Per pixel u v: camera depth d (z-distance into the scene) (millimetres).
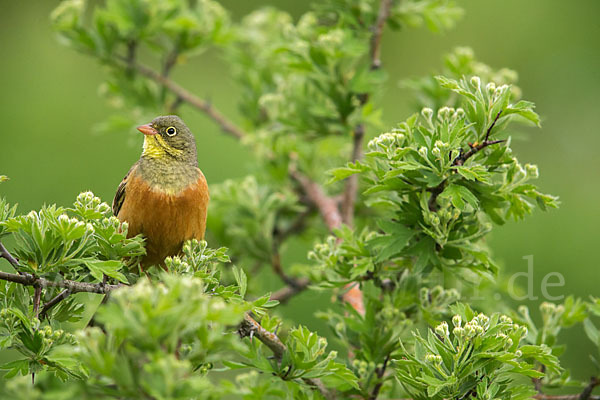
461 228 8062
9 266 8539
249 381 7098
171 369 4949
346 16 11492
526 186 7797
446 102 11289
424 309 8500
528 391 7059
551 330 8805
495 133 7652
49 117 17516
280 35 13031
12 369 7082
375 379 8359
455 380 6730
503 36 19312
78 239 7293
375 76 10672
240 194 12086
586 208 16359
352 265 8516
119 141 17516
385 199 8117
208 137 17453
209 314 5016
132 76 13266
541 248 15422
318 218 12898
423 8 11773
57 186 16844
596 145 17672
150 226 9500
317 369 7062
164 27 12711
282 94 12125
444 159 7312
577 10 19297
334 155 12852
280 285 13508
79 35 12758
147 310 4941
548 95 18531
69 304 7727
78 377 7254
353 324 8469
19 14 18750
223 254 7559
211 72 18469
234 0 19516
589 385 8422
